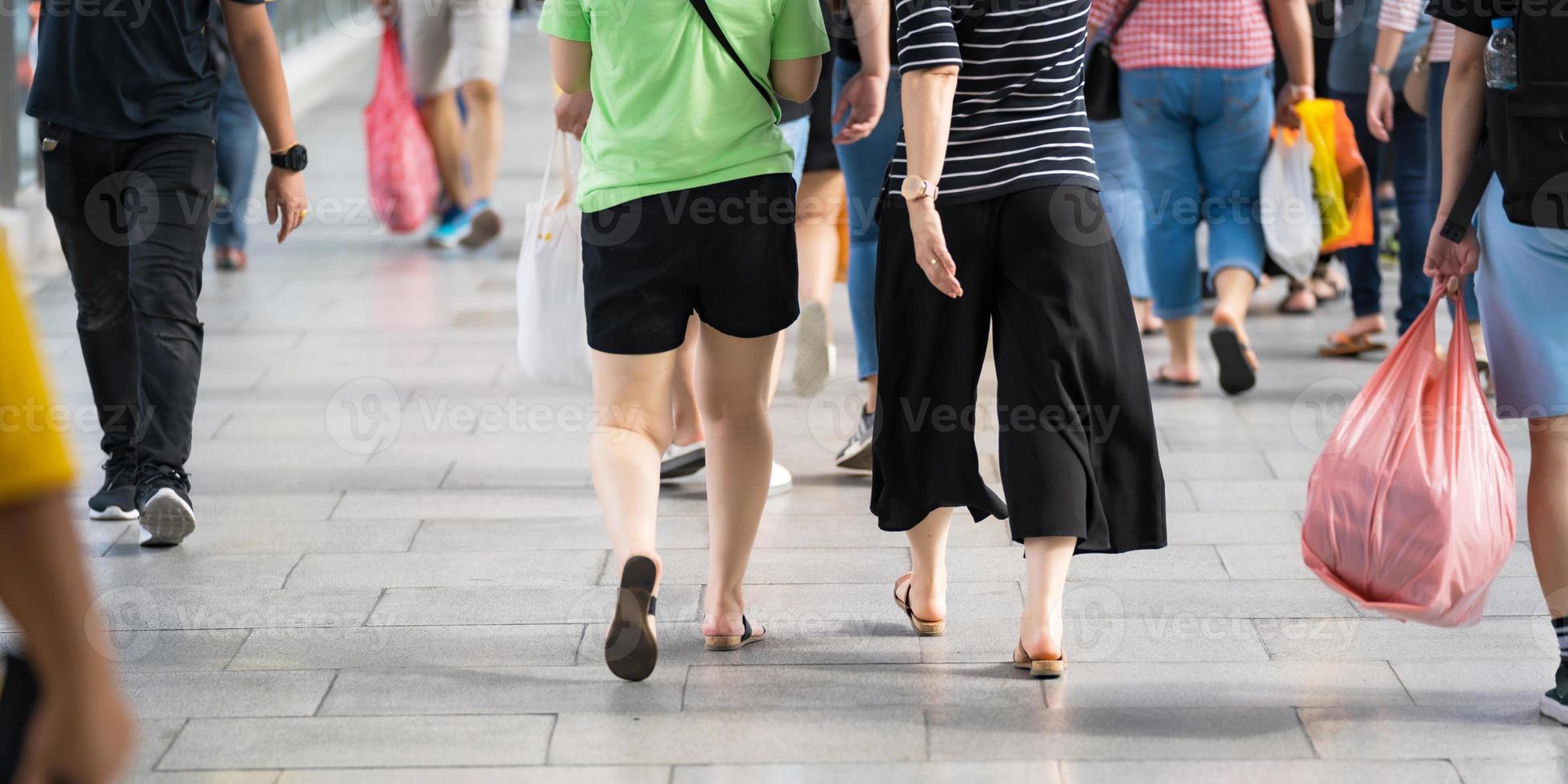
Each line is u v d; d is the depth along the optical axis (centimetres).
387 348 2375
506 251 3064
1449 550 1113
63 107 1500
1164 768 1066
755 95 1184
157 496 1512
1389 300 2677
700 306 1226
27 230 2772
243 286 2777
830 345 1758
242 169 2861
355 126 4394
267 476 1792
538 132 4356
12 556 495
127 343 1622
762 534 1595
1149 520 1212
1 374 487
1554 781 1046
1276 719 1145
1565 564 1141
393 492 1741
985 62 1160
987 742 1109
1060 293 1165
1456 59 1153
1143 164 2116
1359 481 1137
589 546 1566
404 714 1168
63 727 502
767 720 1152
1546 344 1133
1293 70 2106
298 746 1115
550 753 1100
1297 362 2297
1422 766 1066
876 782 1049
